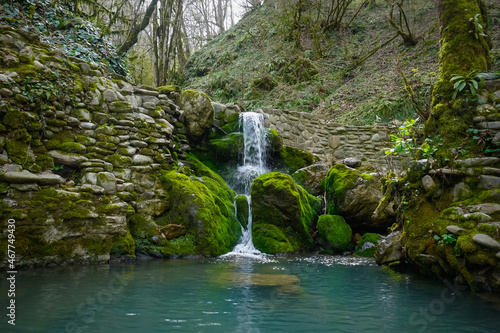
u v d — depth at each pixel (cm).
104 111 487
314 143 862
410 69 1082
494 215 305
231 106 755
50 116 424
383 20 1401
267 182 567
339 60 1282
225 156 689
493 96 371
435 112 400
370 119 970
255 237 545
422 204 362
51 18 620
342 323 219
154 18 1137
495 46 985
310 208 620
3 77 374
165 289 292
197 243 468
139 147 500
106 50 693
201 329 204
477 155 352
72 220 384
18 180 354
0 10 487
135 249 442
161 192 495
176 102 662
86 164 432
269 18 1572
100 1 1294
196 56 1638
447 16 443
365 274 375
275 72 1271
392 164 791
